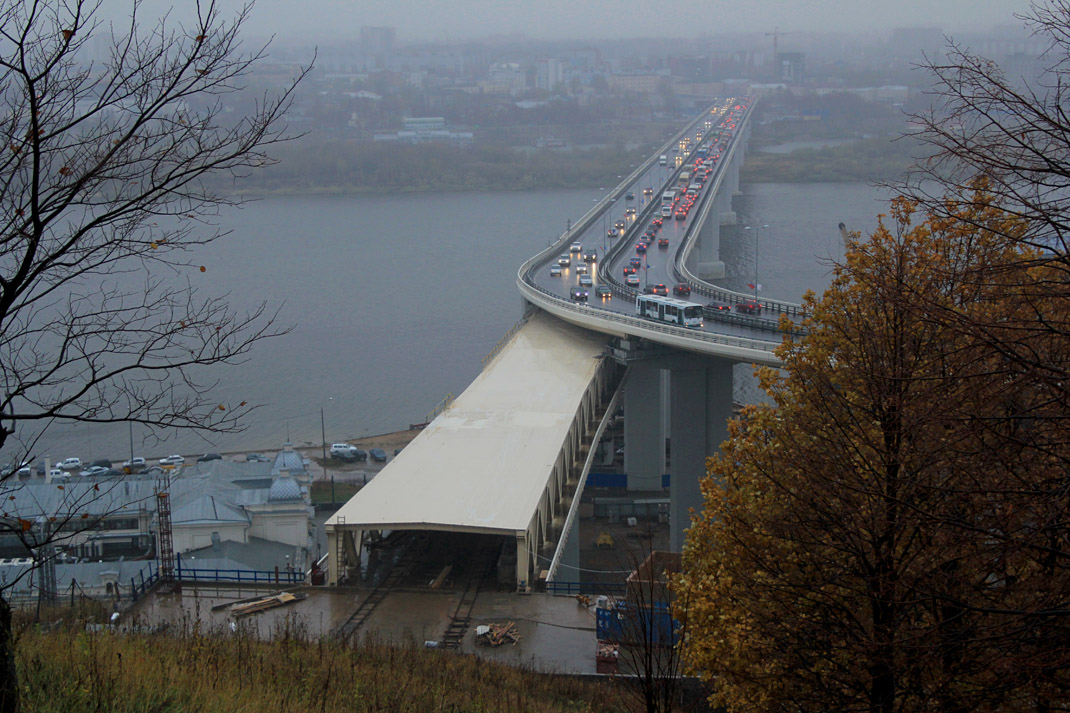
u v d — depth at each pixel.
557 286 142.38
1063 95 19.56
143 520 92.19
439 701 33.50
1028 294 20.88
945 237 30.27
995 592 23.92
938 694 25.75
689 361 109.94
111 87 18.55
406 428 152.25
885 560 26.69
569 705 40.31
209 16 18.78
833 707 28.25
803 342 36.09
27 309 112.88
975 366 23.03
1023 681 21.58
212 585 64.50
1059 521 19.64
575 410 89.88
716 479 41.81
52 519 23.22
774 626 30.44
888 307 28.80
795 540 30.38
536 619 58.00
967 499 22.66
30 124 18.05
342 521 65.00
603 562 106.38
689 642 35.19
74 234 19.33
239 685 27.39
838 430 29.89
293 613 51.94
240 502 97.88
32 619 40.19
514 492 69.94
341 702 29.67
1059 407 20.50
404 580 64.75
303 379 171.38
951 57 21.94
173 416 23.14
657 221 196.50
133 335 151.88
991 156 20.50
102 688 22.69
